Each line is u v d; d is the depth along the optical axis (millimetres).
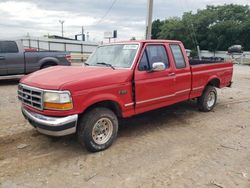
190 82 6426
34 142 5066
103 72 4719
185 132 5758
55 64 12086
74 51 32781
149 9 14164
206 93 7188
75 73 4629
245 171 4059
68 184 3678
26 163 4254
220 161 4383
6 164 4211
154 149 4828
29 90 4469
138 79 5059
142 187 3604
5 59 10766
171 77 5793
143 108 5340
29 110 4609
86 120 4418
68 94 4078
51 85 4137
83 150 4734
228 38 53406
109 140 4785
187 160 4398
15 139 5199
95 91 4391
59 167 4137
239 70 22781
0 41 10719
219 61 8055
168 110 7531
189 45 57688
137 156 4531
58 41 32000
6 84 11555
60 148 4816
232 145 5066
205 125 6258
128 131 5781
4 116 6652
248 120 6727
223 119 6773
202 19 56500
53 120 4102
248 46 52000
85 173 3959
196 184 3684
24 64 11242
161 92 5605
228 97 9773
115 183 3697
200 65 6730
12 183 3693
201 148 4895
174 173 3973
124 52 5406
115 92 4699
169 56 5797
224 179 3824
